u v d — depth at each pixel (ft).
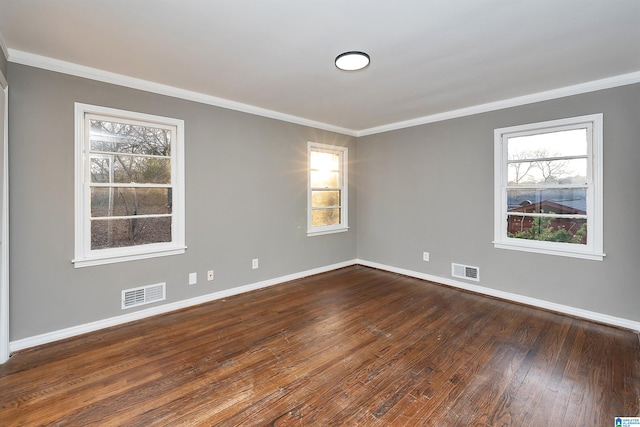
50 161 8.42
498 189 12.06
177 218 10.87
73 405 5.97
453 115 13.24
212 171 11.65
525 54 8.05
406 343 8.51
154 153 10.43
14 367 7.24
